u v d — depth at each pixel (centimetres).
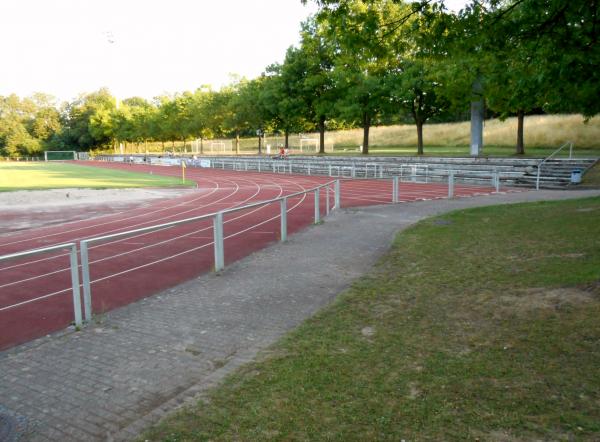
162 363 520
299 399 415
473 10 952
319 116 5138
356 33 1028
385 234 1276
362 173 3678
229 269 943
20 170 5812
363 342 540
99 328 635
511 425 360
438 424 366
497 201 1911
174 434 371
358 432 360
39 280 946
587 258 807
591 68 895
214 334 602
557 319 555
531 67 1094
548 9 923
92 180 3984
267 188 3148
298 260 1005
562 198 1889
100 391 461
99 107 11956
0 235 1520
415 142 6412
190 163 6519
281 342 553
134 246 1270
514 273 773
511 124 5262
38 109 12762
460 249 992
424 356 491
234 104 6419
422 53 1048
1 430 395
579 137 4322
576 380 419
